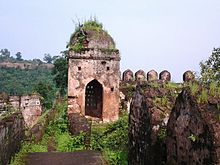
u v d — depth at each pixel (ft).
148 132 26.89
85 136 47.57
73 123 53.47
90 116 70.23
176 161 21.50
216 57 31.81
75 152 41.68
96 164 36.35
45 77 201.98
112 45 67.36
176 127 21.62
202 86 21.45
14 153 36.29
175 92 28.60
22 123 43.80
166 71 74.33
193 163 19.19
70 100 65.41
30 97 76.48
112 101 66.08
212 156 17.42
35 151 43.01
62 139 49.67
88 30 67.00
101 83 65.98
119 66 66.69
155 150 24.88
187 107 20.22
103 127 58.95
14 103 73.46
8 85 159.94
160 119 25.50
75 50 65.51
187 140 20.01
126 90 74.38
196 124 19.06
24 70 215.10
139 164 29.58
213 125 17.87
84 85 65.67
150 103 27.32
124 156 37.06
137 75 75.97
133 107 32.99
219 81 24.38
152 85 29.71
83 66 65.67
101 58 65.92
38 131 49.90
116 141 44.45
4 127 30.27
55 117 68.54
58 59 111.45
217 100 19.40
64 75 110.83
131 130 33.50
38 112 77.36
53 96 116.37
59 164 36.11
